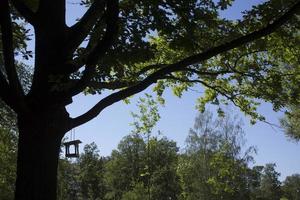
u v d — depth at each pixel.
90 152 103.81
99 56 7.48
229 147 53.78
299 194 137.12
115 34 7.43
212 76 12.04
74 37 8.03
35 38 8.09
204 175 59.03
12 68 7.41
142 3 9.12
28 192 7.43
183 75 12.08
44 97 7.65
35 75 7.90
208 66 11.70
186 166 61.12
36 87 7.78
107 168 89.25
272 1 9.15
